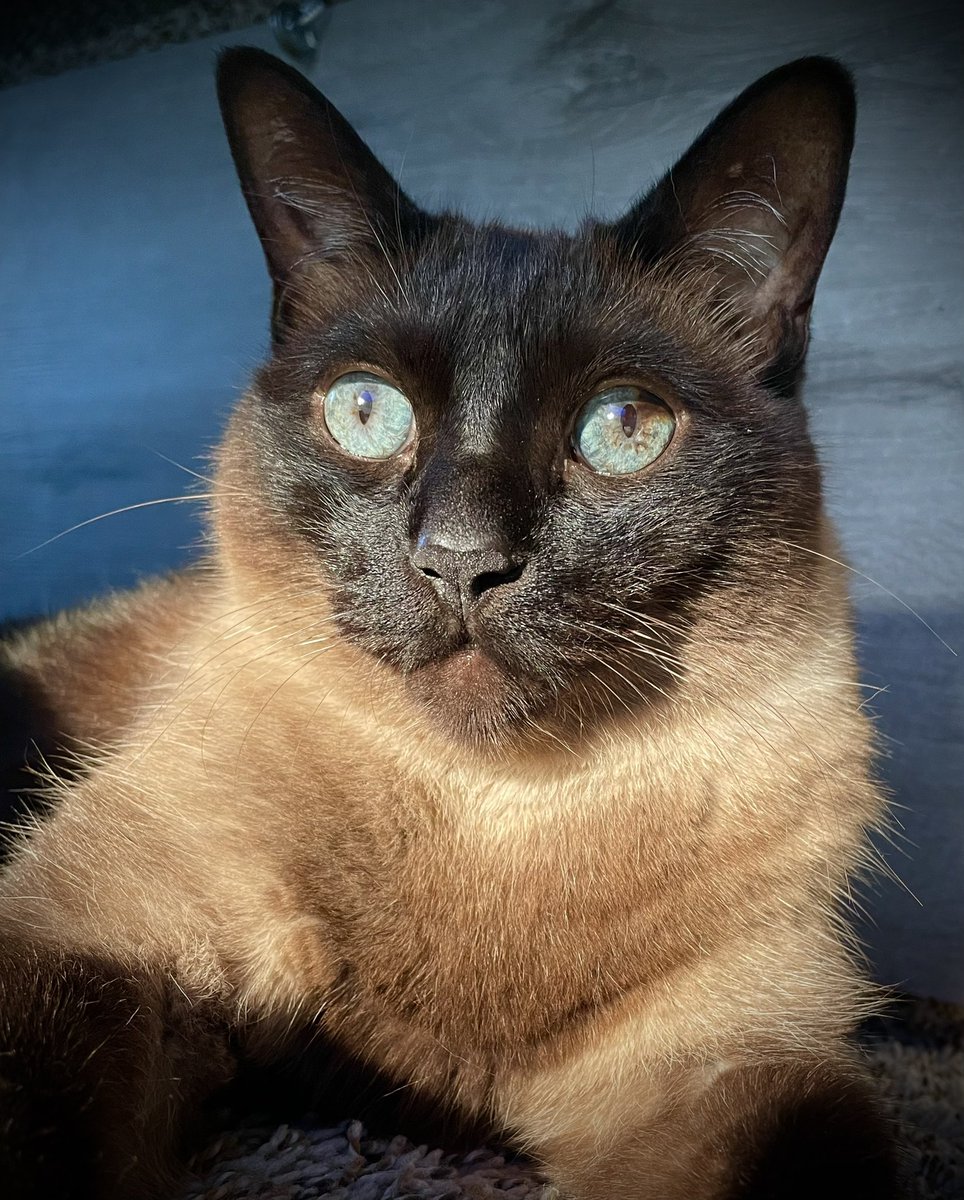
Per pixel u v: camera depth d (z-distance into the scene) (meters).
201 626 0.32
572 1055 0.26
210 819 0.27
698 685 0.26
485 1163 0.26
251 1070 0.27
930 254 0.40
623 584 0.25
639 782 0.26
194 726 0.29
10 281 0.53
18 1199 0.18
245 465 0.28
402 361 0.25
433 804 0.26
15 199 0.53
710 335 0.29
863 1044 0.35
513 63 0.45
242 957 0.26
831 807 0.28
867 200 0.41
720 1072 0.25
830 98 0.28
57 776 0.33
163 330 0.50
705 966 0.27
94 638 0.38
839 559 0.30
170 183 0.50
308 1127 0.27
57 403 0.52
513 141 0.45
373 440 0.26
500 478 0.24
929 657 0.40
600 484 0.25
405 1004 0.26
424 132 0.46
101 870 0.26
